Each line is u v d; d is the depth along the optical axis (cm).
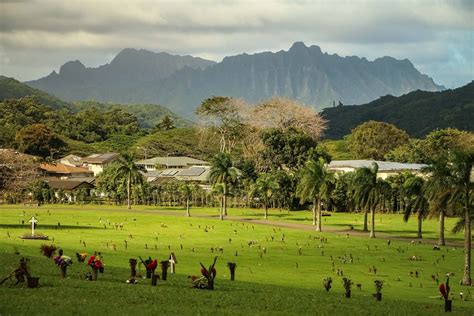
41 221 15462
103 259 8725
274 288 6812
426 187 11612
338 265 9694
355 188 15388
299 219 18850
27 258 6944
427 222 18862
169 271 7806
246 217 18938
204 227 15162
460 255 11488
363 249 11906
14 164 17838
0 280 5675
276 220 18200
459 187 9875
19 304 4741
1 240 10719
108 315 4659
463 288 8331
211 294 5884
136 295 5475
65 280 5931
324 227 16525
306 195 15600
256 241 12575
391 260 10538
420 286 8119
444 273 9394
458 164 9906
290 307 5588
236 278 7850
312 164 15800
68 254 9019
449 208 10981
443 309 6184
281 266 9300
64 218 16550
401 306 6166
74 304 4903
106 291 5547
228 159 19525
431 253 11619
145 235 13038
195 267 8531
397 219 19838
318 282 7931
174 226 15238
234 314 5016
